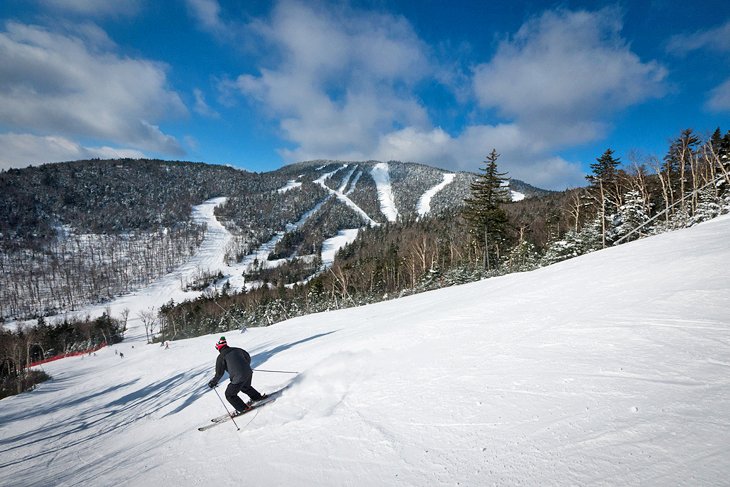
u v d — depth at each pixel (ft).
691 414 7.74
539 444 8.25
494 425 9.59
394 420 11.55
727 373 9.08
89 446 24.75
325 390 16.72
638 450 7.09
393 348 20.45
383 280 209.97
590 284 23.38
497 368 13.19
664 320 13.56
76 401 50.80
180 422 22.43
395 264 213.05
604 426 8.17
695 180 97.40
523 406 10.09
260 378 23.89
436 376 14.07
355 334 30.50
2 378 115.03
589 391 9.87
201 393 30.35
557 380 11.01
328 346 27.22
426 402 12.10
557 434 8.41
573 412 9.09
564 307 19.36
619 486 6.32
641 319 14.21
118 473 15.89
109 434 26.91
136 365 75.25
